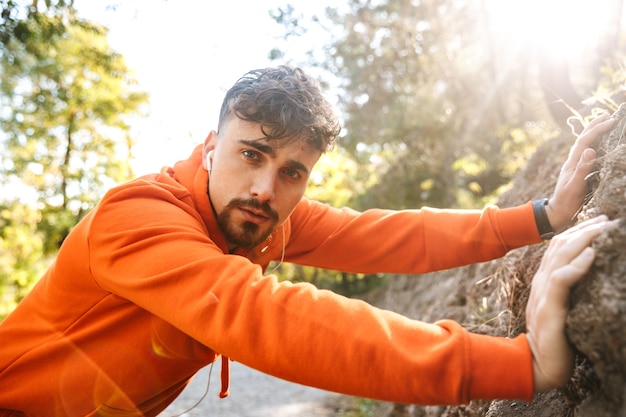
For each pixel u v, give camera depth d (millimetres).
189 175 1478
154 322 1330
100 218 1262
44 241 13594
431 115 7824
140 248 1159
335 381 952
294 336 966
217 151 1397
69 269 1337
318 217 1745
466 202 8688
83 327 1382
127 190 1286
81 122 14461
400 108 7516
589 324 879
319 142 1360
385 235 1665
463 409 2021
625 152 1167
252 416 7066
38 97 13141
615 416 901
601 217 1006
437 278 6031
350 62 7199
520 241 1524
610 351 867
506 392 921
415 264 1643
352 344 943
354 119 7699
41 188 14625
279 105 1294
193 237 1170
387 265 1684
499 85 6715
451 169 8828
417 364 914
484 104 7367
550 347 916
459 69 7105
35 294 1500
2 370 1477
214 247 1175
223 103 1405
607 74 2732
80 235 1321
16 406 1457
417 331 979
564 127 3391
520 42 5109
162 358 1381
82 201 14695
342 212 1782
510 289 1780
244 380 9695
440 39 7031
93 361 1383
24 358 1445
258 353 985
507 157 8336
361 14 6977
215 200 1393
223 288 1031
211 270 1070
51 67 11953
